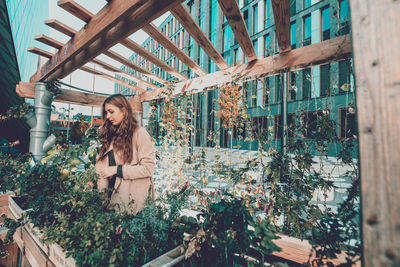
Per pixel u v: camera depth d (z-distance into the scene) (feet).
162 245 3.45
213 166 8.78
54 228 3.55
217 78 9.28
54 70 7.48
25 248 4.48
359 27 1.57
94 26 4.77
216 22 56.85
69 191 4.06
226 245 2.60
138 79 11.00
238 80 8.34
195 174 12.47
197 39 6.58
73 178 4.07
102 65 8.77
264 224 2.64
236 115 8.86
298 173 5.93
